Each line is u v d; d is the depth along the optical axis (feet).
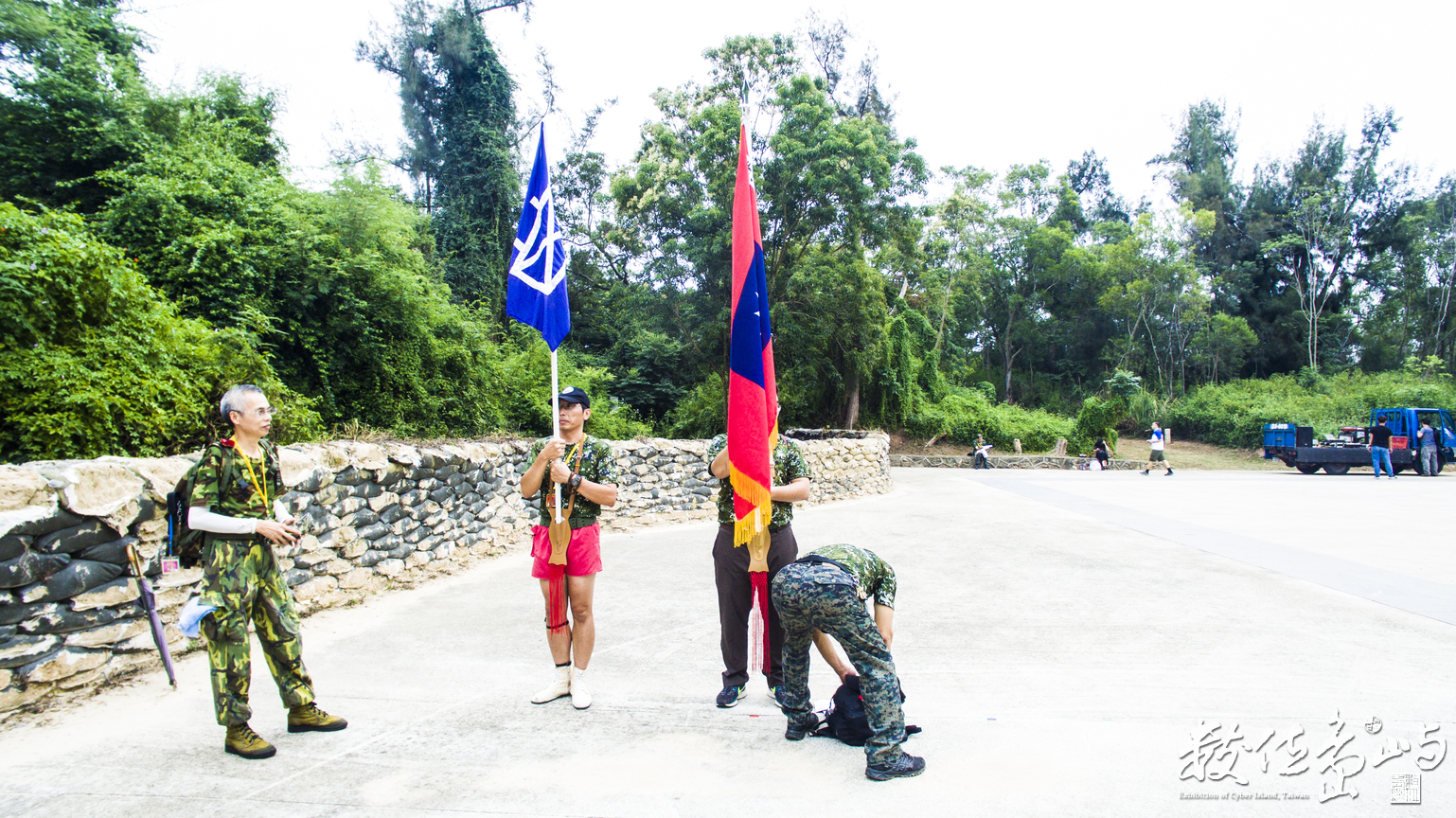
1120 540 30.42
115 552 13.11
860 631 9.85
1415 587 21.70
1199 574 23.61
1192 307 131.23
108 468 13.11
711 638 16.55
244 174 32.91
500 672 14.01
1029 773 9.83
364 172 37.76
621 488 33.09
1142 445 114.01
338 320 34.55
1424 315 133.69
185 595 14.65
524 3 86.48
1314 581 22.48
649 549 27.94
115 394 18.29
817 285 73.51
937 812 8.77
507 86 88.43
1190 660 14.88
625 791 9.32
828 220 73.46
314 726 11.09
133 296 20.39
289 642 10.78
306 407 27.55
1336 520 37.04
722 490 13.03
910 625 17.63
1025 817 8.64
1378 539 30.78
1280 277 149.59
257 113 38.65
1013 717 11.89
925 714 12.01
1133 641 16.26
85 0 32.45
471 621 17.60
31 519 11.57
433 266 56.29
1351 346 140.26
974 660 14.93
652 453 35.12
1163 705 12.39
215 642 9.95
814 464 43.91
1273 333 143.95
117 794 9.11
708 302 73.77
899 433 101.50
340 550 19.02
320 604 18.17
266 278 31.76
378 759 10.19
